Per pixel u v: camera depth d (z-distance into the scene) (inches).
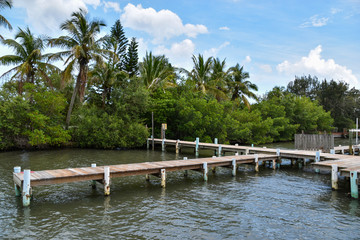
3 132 941.2
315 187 508.1
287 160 863.1
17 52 1000.9
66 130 1050.7
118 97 1130.7
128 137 1085.1
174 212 360.8
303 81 2915.8
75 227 306.0
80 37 1037.2
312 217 348.8
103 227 307.4
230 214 356.5
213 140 1250.0
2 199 400.2
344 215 356.5
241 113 1461.6
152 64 1419.8
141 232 296.0
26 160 765.3
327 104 2623.0
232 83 1640.0
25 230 295.0
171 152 1012.5
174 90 1339.8
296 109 1897.1
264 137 1470.2
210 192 465.1
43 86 1070.4
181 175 607.5
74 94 1079.6
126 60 1453.0
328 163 530.0
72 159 794.8
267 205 396.2
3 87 986.7
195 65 1525.6
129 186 499.8
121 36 1483.8
